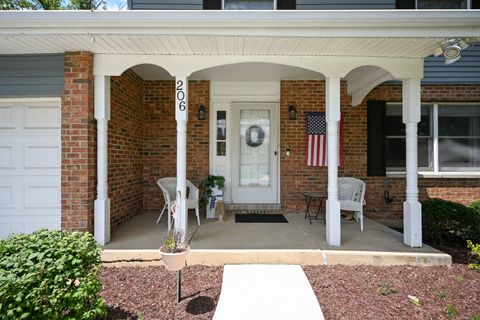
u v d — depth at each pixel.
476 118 6.07
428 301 2.79
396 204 6.01
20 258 2.07
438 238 4.40
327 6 5.45
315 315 2.52
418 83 4.01
